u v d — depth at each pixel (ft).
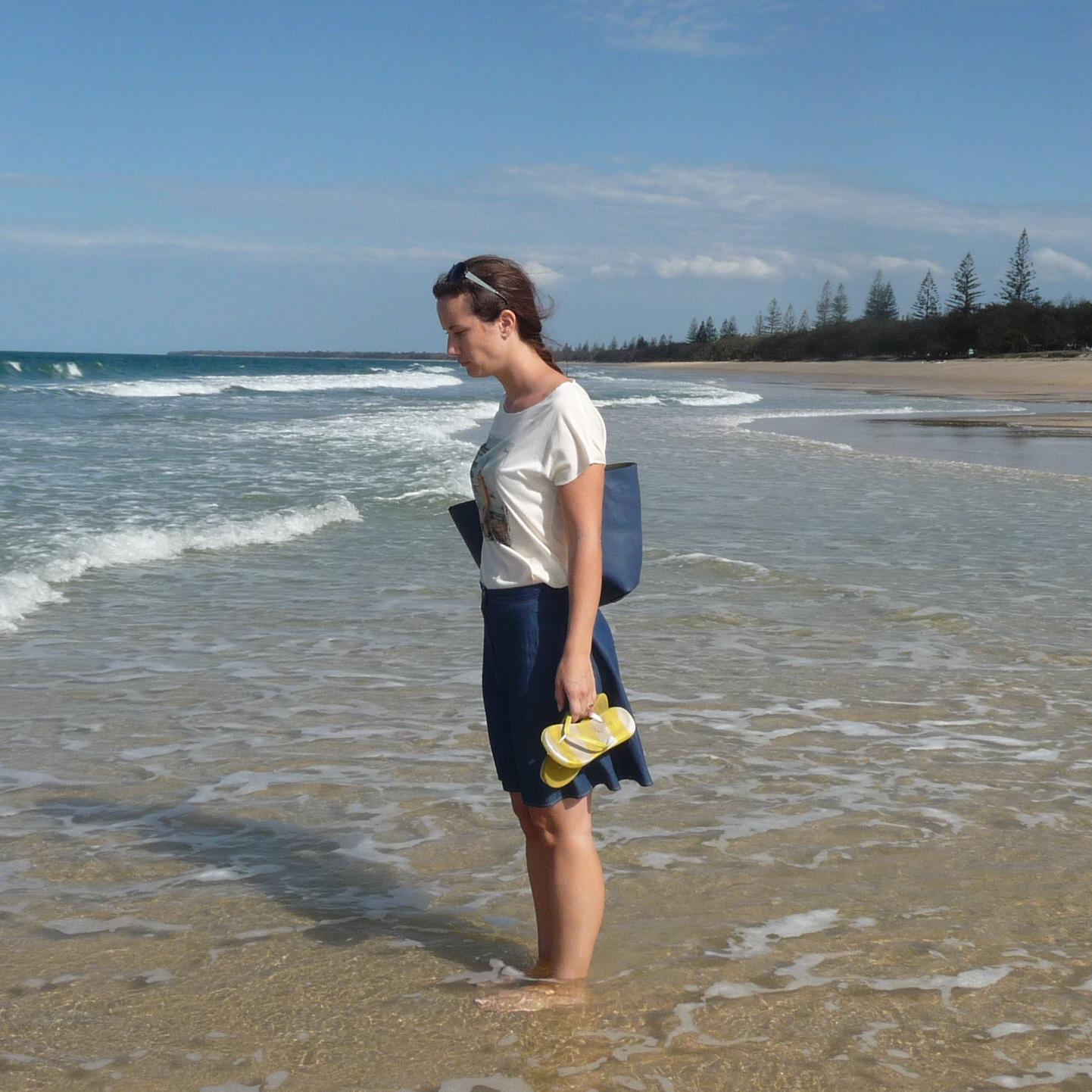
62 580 22.21
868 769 12.69
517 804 7.94
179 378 166.30
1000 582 23.98
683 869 9.90
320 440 53.98
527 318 7.35
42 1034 7.11
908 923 8.83
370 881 9.70
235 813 11.25
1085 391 164.66
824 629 19.48
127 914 8.96
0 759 12.72
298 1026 7.25
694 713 14.69
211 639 18.29
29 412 74.49
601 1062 6.84
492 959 8.27
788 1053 6.96
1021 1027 7.29
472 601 21.49
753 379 234.99
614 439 62.69
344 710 14.75
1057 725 14.44
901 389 171.73
